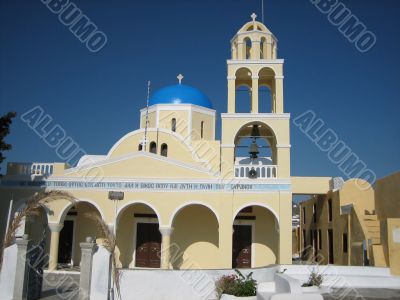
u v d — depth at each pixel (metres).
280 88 26.17
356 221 23.94
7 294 15.52
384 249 21.38
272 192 24.67
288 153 25.22
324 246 30.50
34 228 27.66
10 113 24.02
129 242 27.92
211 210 24.94
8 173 26.77
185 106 32.72
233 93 26.36
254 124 26.53
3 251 15.81
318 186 30.47
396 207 23.48
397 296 16.36
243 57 27.17
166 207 25.12
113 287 15.90
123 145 29.83
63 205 25.78
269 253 26.92
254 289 15.83
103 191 25.69
